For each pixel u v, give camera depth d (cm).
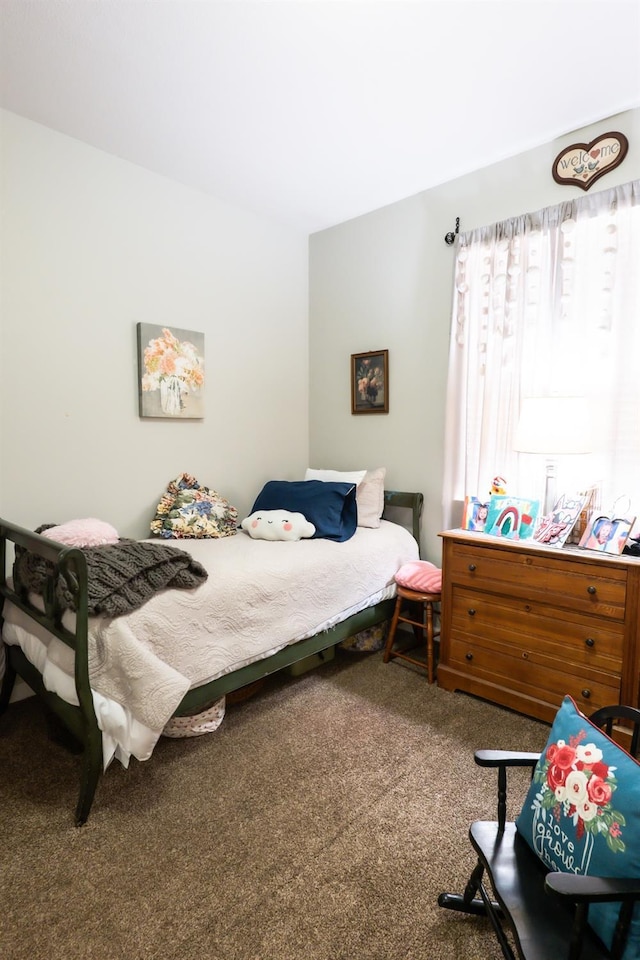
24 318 232
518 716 226
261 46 185
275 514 284
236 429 328
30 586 190
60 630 169
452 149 257
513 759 120
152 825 162
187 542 267
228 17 171
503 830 121
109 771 188
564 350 243
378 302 330
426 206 300
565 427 216
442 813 167
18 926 128
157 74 199
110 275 261
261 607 214
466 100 217
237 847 153
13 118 223
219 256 311
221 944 123
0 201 222
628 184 221
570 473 245
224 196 307
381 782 182
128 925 128
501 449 266
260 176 283
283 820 164
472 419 278
